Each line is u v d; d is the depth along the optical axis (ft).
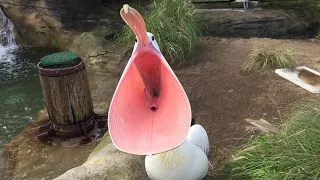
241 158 10.21
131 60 7.21
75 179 10.95
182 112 6.93
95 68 20.58
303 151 9.53
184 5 20.40
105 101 17.42
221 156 11.58
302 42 21.29
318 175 8.87
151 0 27.61
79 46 22.30
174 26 19.47
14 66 22.39
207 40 21.38
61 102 14.51
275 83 15.84
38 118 16.76
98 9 25.70
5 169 13.50
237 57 18.81
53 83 14.21
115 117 6.88
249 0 25.93
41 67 14.40
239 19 23.40
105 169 11.30
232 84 16.22
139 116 7.20
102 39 21.97
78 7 24.81
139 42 7.22
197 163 9.09
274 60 17.26
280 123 13.05
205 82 16.66
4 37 26.04
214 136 12.73
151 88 7.82
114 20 24.67
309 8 26.02
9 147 14.80
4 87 19.70
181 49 18.80
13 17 25.13
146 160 9.23
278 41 20.95
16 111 17.48
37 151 14.38
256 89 15.58
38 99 18.47
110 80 19.42
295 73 16.52
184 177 9.00
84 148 14.34
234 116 13.92
